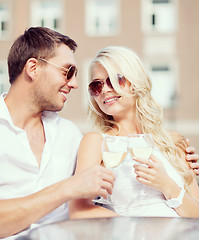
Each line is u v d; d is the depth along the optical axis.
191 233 1.21
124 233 1.21
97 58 2.25
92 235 1.19
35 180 1.90
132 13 15.93
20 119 1.95
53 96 1.98
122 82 2.22
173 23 16.02
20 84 1.95
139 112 2.33
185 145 2.38
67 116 15.92
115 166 1.86
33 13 16.44
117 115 2.32
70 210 1.81
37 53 1.93
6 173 1.85
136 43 15.96
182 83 15.84
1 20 16.41
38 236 1.20
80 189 1.53
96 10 16.33
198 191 2.22
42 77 1.94
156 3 15.99
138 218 1.37
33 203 1.53
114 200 2.07
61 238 1.17
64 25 16.08
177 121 15.64
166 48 15.90
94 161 2.05
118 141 1.92
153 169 1.84
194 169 2.28
